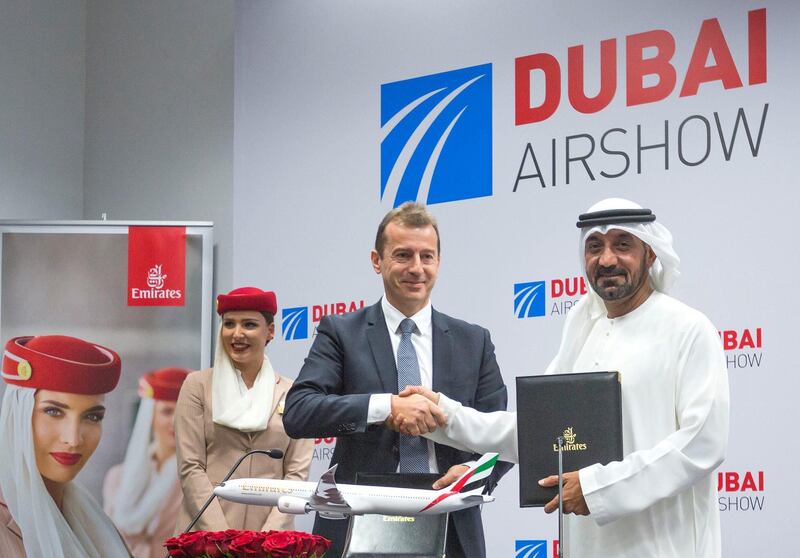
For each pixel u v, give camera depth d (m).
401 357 3.81
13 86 7.41
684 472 3.23
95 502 6.32
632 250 3.48
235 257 6.64
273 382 5.35
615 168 5.53
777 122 5.15
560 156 5.70
